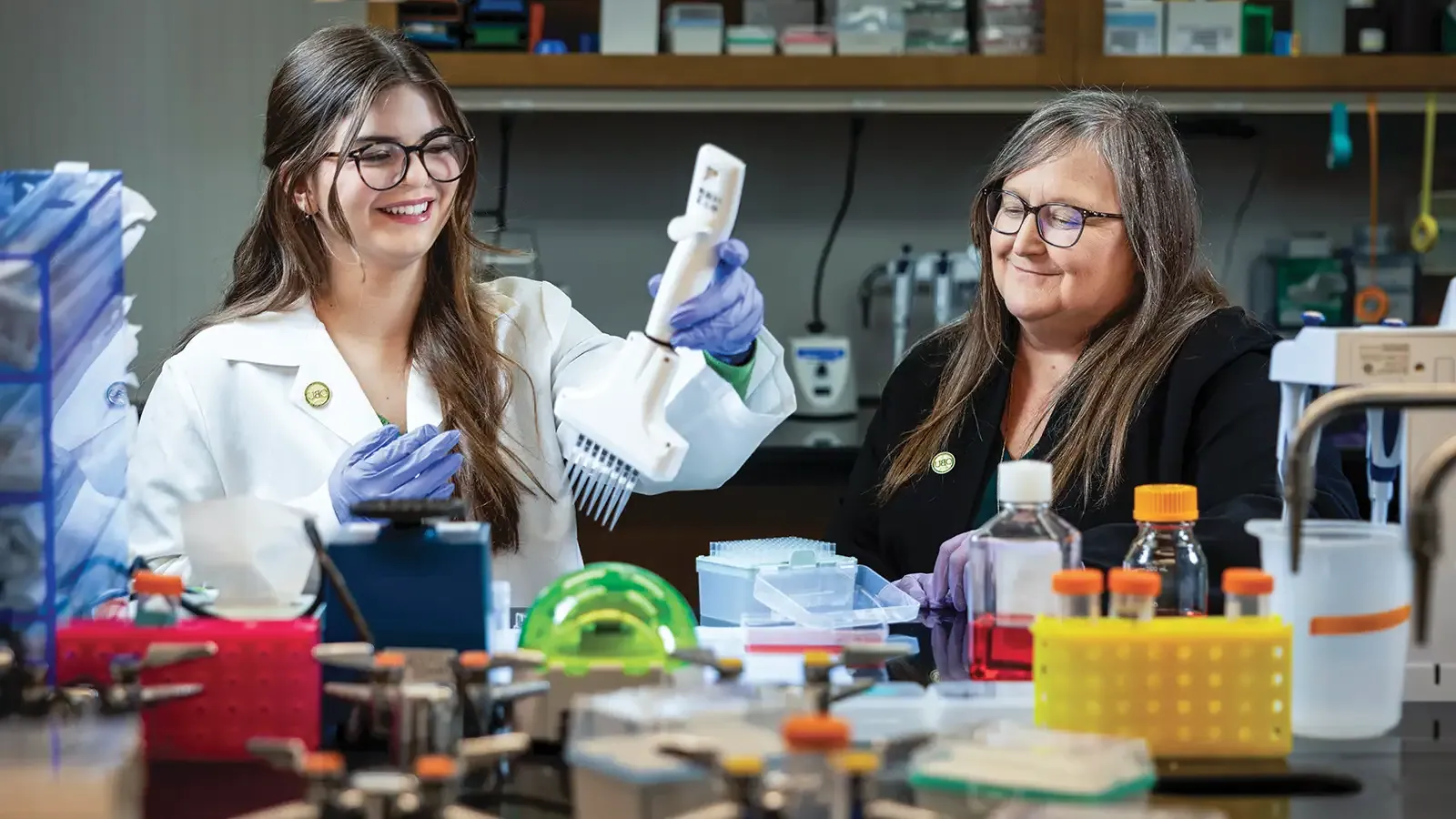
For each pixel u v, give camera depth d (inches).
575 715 39.0
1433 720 48.2
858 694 45.3
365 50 70.1
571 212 145.3
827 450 118.3
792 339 138.3
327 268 75.4
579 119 144.6
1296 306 137.7
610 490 60.5
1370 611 45.6
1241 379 73.9
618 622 48.4
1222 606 56.5
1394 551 45.9
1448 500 51.1
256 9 142.8
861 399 146.5
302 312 75.7
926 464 80.5
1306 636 45.7
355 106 68.8
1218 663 43.0
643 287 146.3
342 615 46.5
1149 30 127.7
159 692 43.1
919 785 37.5
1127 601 44.5
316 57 70.7
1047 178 75.5
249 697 44.3
